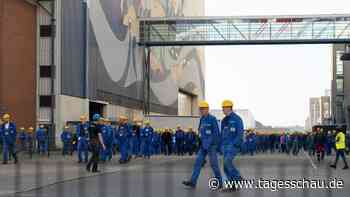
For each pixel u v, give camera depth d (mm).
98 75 49094
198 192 14031
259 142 56344
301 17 61281
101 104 50500
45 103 41562
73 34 44531
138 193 13844
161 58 73562
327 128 54031
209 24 62344
